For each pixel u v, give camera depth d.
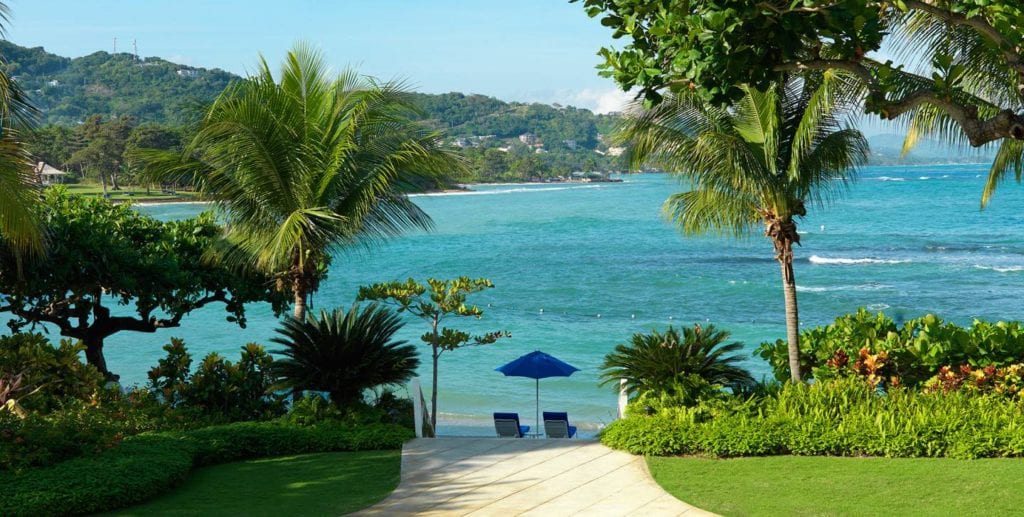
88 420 12.64
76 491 10.21
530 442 14.16
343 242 17.52
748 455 12.79
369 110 16.88
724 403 13.81
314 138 16.75
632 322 41.38
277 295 20.50
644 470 12.33
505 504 10.92
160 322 20.45
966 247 71.19
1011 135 7.20
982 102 13.49
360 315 15.70
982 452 12.18
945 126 13.62
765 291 50.28
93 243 18.22
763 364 30.28
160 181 17.05
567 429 20.23
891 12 12.38
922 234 82.12
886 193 146.12
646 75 7.41
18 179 13.34
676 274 58.31
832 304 45.62
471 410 25.84
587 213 125.12
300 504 10.97
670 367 14.37
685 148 15.19
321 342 14.90
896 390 14.28
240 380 16.50
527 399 26.98
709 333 14.99
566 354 33.59
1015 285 50.69
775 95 14.31
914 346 15.16
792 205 15.64
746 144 14.99
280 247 15.62
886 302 45.81
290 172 16.42
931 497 10.52
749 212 16.30
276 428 13.93
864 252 69.12
